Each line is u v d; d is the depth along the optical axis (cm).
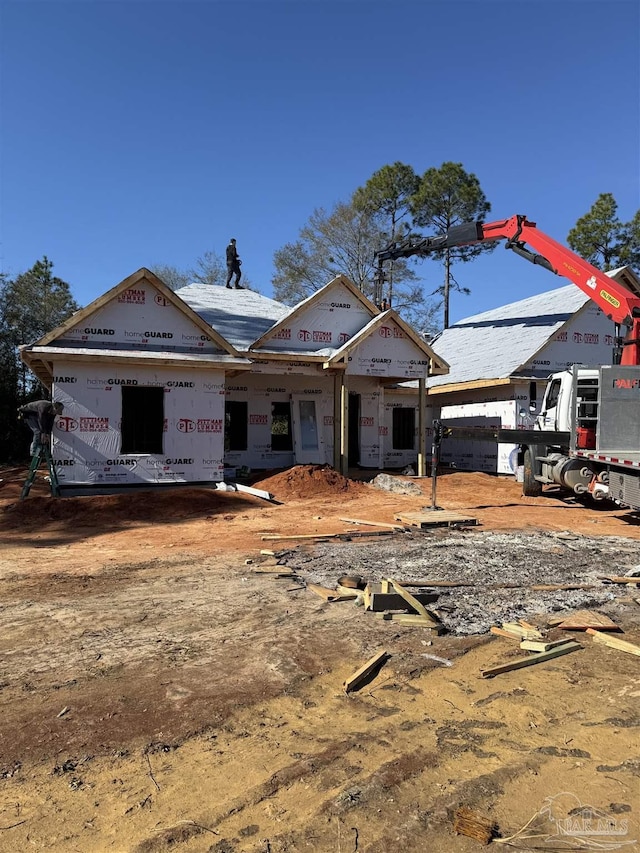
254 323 2073
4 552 907
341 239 4209
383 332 1914
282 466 2072
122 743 368
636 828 290
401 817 299
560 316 2286
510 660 498
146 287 1519
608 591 693
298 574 760
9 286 3045
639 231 3706
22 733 379
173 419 1527
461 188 3916
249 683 451
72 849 279
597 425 1211
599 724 394
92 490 1448
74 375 1443
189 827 293
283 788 324
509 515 1281
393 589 657
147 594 675
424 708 417
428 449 2506
